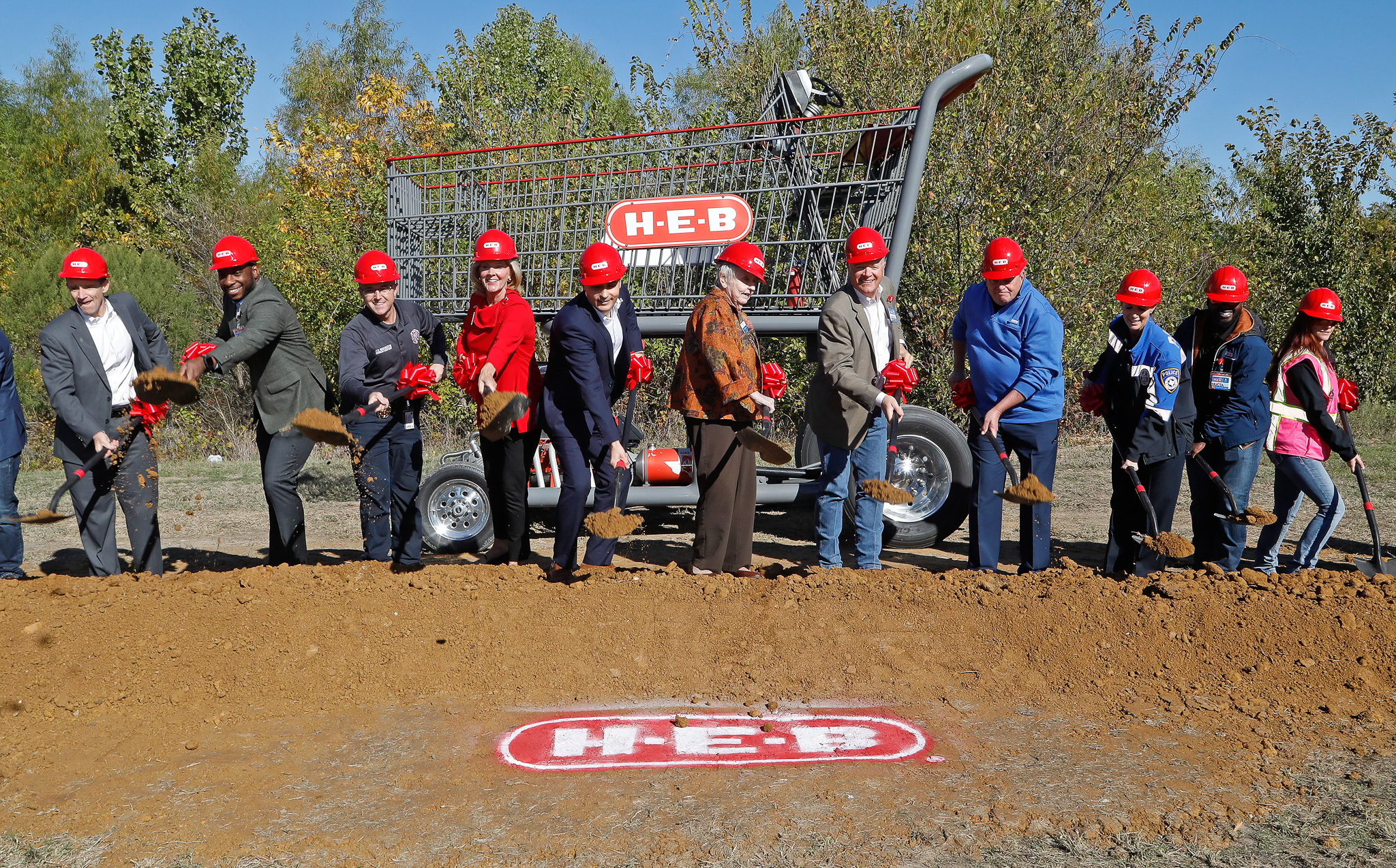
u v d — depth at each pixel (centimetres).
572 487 516
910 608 461
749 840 283
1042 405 530
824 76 1317
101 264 538
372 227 1538
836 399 552
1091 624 441
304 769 338
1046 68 1269
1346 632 424
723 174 699
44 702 397
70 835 291
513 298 550
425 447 1285
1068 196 1251
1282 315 1459
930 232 1212
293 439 558
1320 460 552
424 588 473
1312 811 301
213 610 453
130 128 2431
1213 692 404
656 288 695
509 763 341
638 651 435
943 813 300
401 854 277
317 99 3117
